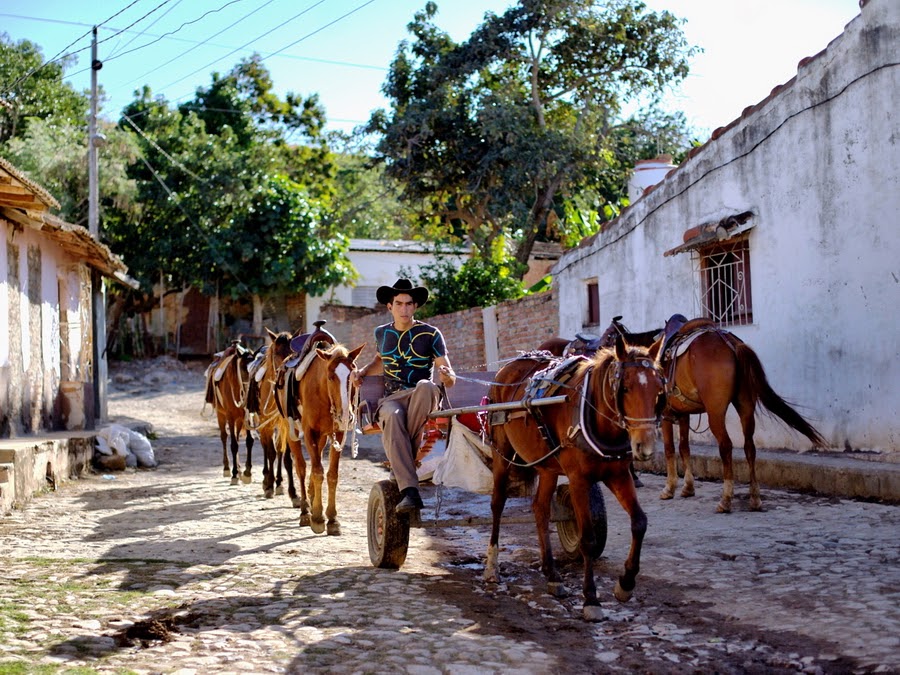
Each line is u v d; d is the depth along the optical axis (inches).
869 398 416.2
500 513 286.2
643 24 1155.9
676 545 317.4
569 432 239.9
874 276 412.2
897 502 358.3
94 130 885.8
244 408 524.7
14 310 574.9
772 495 406.6
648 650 210.7
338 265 1401.3
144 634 222.5
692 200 538.9
